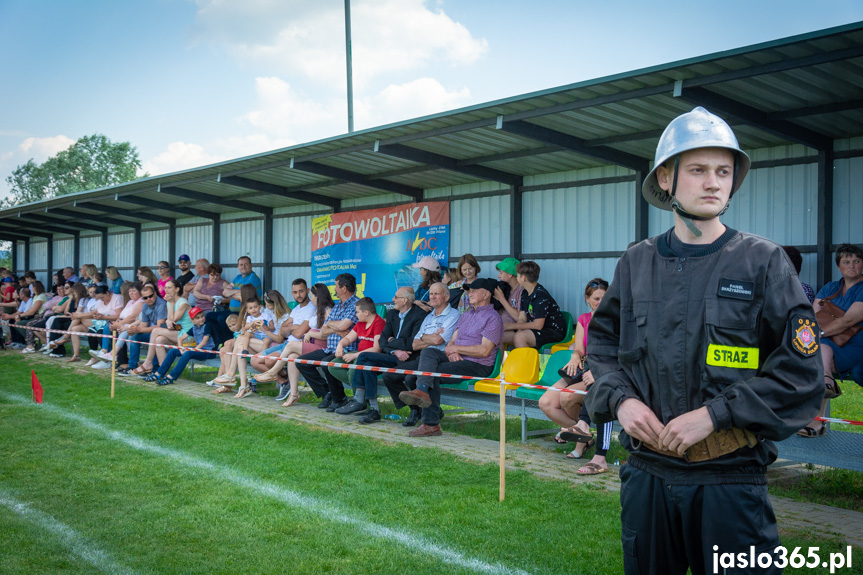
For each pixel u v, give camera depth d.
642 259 1.98
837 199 6.78
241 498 4.70
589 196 8.91
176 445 6.26
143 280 12.46
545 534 3.99
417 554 3.72
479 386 6.75
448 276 9.90
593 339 2.11
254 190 12.13
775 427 1.68
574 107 6.38
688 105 6.51
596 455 5.42
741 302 1.77
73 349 12.73
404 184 10.98
